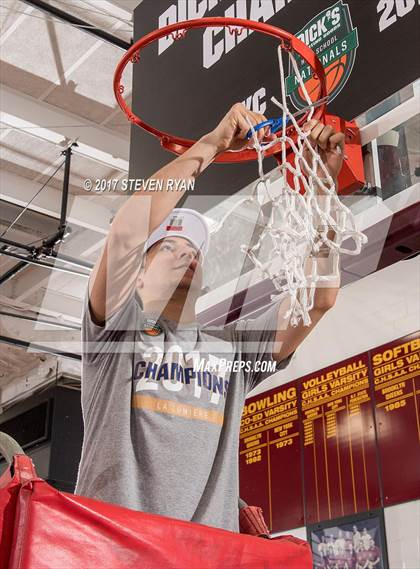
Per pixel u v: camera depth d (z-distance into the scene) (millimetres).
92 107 4770
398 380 3410
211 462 1417
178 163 1567
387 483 3305
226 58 2500
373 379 3518
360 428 3492
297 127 1900
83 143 4824
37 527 1017
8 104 4633
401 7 2045
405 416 3326
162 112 2645
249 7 2510
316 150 1949
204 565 1126
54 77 4559
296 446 3740
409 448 3270
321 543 3473
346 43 2160
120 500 1298
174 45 2719
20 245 4949
